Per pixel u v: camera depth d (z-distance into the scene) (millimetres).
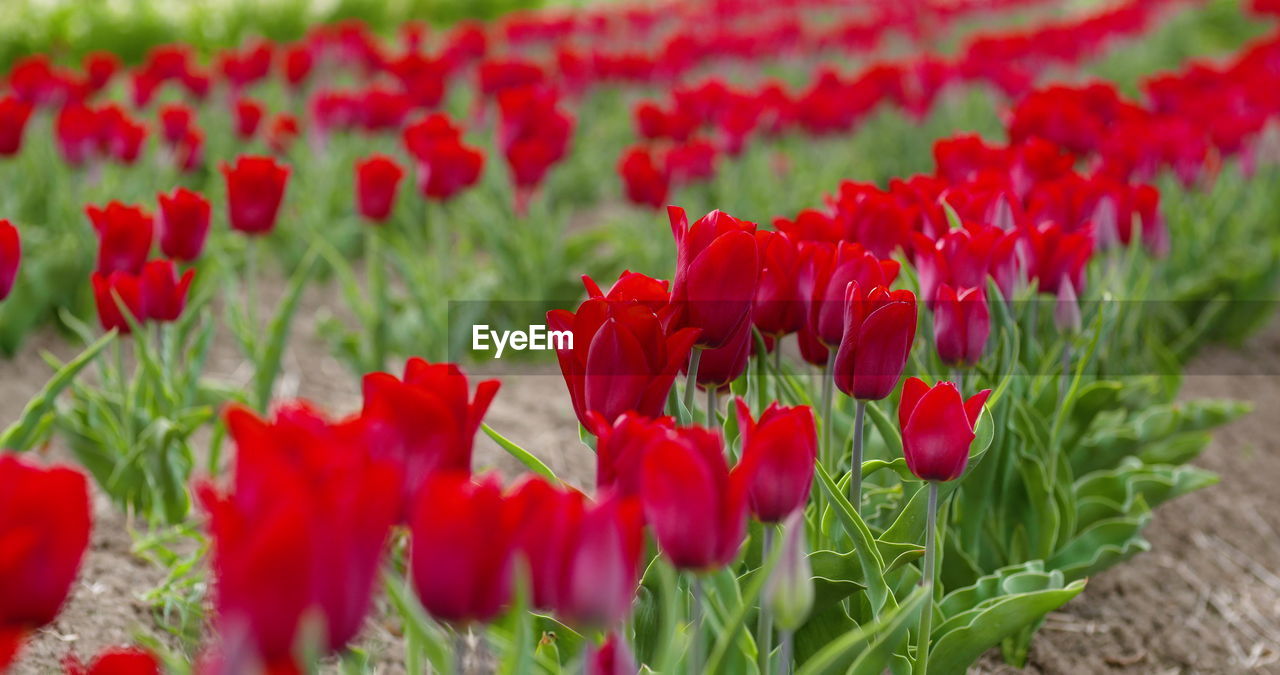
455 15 15070
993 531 2756
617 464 1349
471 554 1127
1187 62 7719
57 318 5074
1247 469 4074
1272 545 3572
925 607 1874
